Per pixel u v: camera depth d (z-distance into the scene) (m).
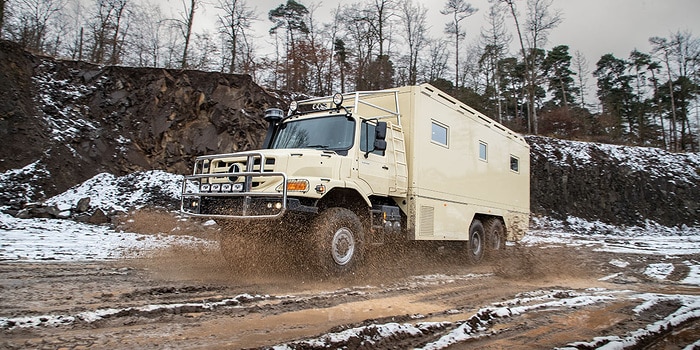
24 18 29.25
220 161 7.04
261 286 6.00
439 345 3.54
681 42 51.88
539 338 3.88
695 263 11.57
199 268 7.53
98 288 5.46
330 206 7.20
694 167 36.28
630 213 31.94
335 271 6.61
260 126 21.52
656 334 4.11
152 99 20.48
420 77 43.88
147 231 13.62
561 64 54.91
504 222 12.18
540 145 34.53
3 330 3.42
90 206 15.16
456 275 8.40
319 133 7.86
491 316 4.56
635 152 36.69
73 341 3.24
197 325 3.83
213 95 21.19
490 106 49.53
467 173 10.38
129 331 3.56
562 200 31.11
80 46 35.03
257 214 6.36
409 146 8.52
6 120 16.97
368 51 40.62
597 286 7.45
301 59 39.09
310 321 4.16
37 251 9.02
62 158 17.47
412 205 8.37
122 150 19.14
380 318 4.33
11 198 14.95
